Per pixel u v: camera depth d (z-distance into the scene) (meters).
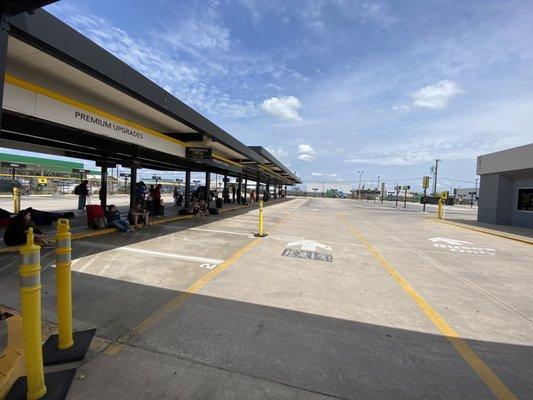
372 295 5.26
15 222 6.99
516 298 5.49
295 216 20.81
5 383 2.47
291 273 6.34
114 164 17.20
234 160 23.62
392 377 2.94
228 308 4.38
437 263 8.07
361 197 102.25
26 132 8.25
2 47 2.99
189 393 2.57
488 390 2.81
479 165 20.98
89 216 10.14
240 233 11.43
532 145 15.80
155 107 8.65
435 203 67.50
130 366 2.91
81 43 5.51
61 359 2.88
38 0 2.92
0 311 3.73
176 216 15.54
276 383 2.77
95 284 5.12
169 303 4.45
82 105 7.25
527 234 14.41
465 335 3.93
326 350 3.38
